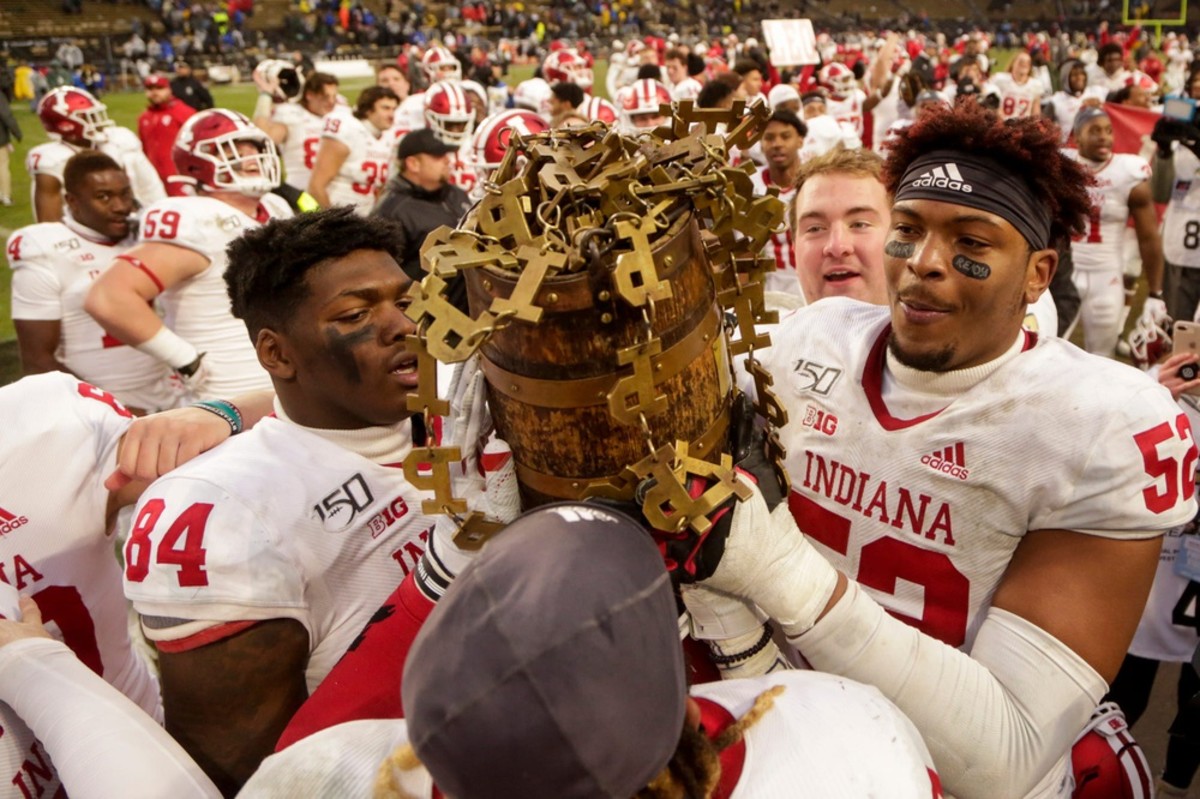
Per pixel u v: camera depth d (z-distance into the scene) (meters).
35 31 29.55
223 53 30.11
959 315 1.22
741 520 1.01
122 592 1.71
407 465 0.99
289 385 1.45
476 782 0.69
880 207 2.09
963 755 1.10
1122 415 1.19
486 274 0.89
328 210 1.43
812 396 1.41
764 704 0.92
